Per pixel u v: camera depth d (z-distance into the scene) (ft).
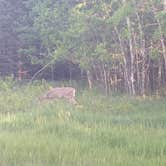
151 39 87.76
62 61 99.19
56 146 40.55
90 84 93.66
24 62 103.19
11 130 51.67
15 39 102.83
